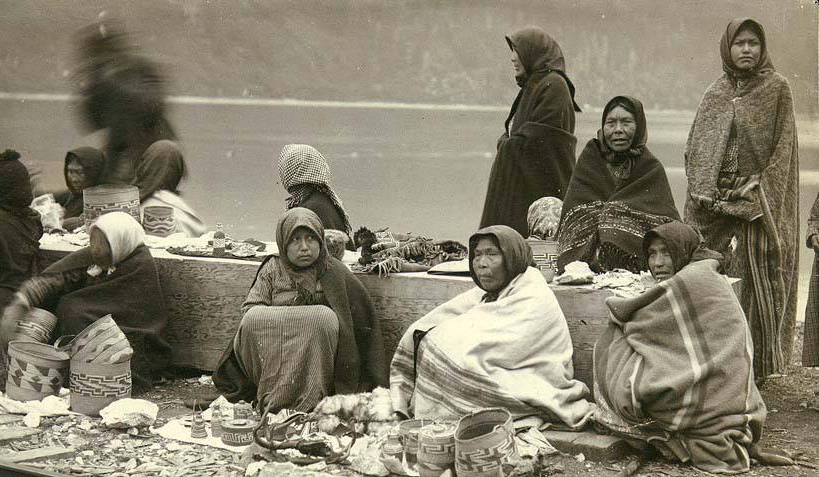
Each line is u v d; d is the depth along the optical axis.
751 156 5.83
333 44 22.89
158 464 4.81
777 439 5.01
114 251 6.04
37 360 5.68
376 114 21.00
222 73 21.78
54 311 6.21
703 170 5.90
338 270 5.60
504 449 4.32
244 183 14.97
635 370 4.75
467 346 4.98
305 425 5.00
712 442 4.60
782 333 6.18
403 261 5.89
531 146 7.05
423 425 4.75
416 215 13.08
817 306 5.62
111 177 8.27
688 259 5.02
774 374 6.21
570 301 5.37
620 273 5.52
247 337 5.43
